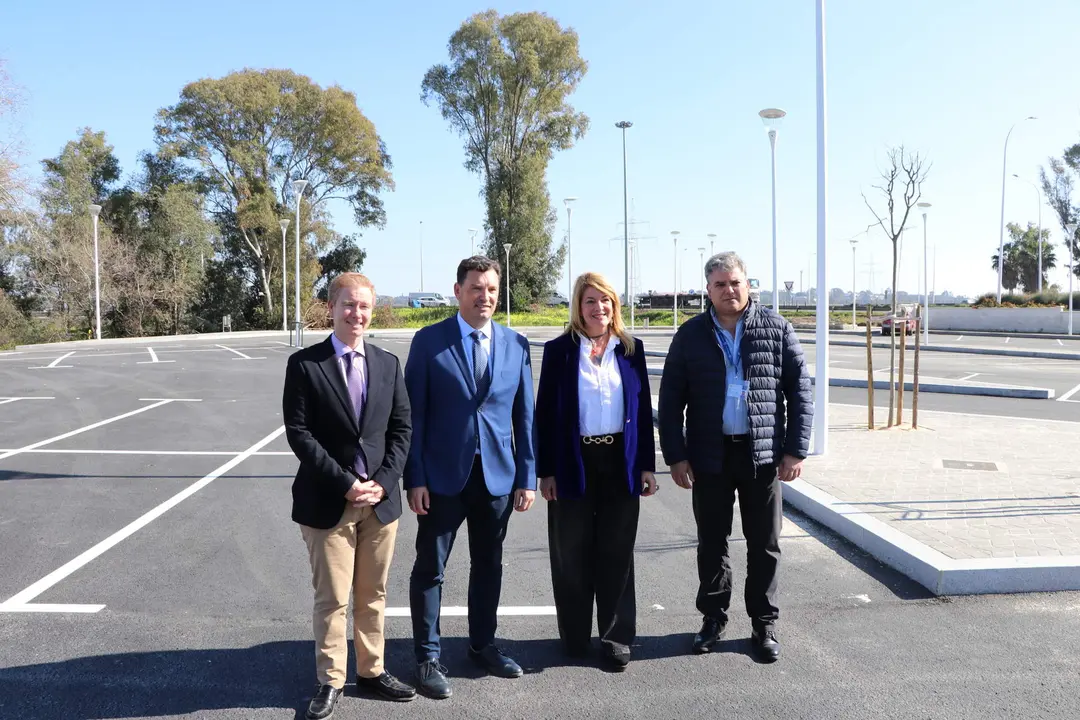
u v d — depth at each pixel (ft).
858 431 30.19
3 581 14.84
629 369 11.90
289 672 11.24
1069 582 14.07
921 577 14.55
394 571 15.80
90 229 124.26
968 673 11.04
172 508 20.26
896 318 30.76
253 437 31.12
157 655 11.71
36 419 35.83
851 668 11.26
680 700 10.41
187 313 141.38
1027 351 73.56
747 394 11.99
